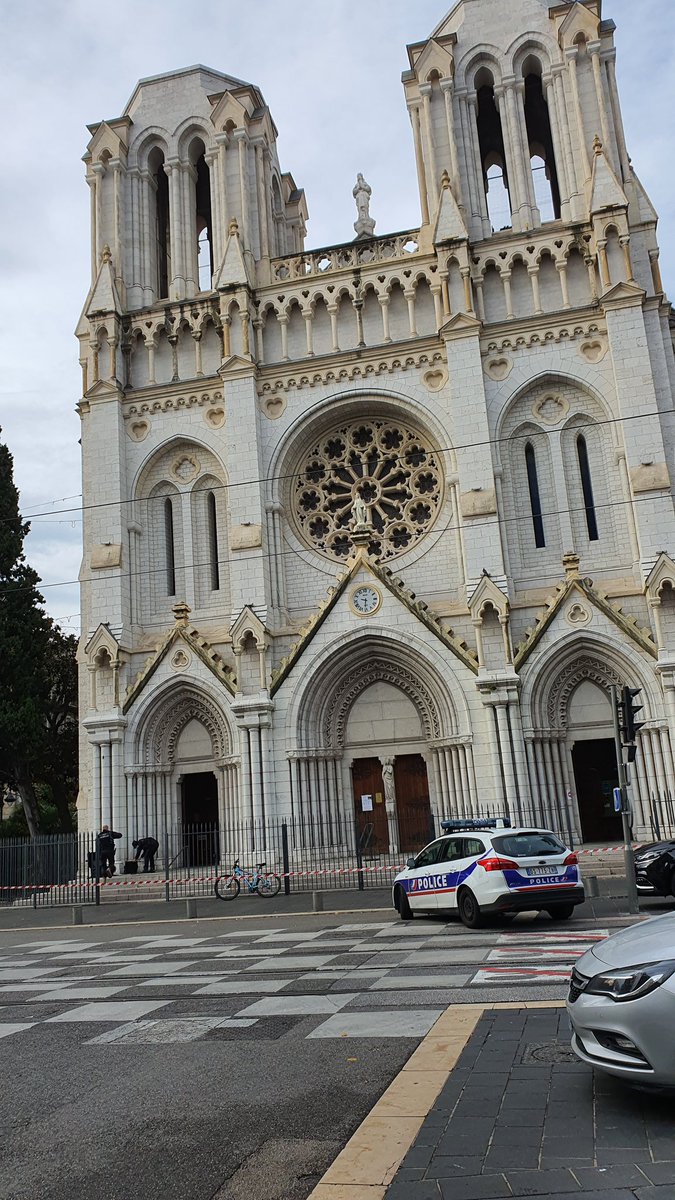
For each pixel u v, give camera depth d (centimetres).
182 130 5075
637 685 3834
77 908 2970
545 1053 995
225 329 4588
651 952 833
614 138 4566
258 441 4431
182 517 4612
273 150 5550
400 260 4559
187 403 4650
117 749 4238
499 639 3919
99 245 4947
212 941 2227
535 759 3866
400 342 4438
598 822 4028
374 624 4044
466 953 1725
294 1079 995
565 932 1934
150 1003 1464
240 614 4166
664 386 4197
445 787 3962
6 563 5391
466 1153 742
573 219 4484
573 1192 658
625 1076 798
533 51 4788
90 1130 880
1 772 5219
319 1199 675
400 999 1352
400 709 4166
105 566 4478
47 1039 1266
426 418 4372
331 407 4488
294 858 3891
